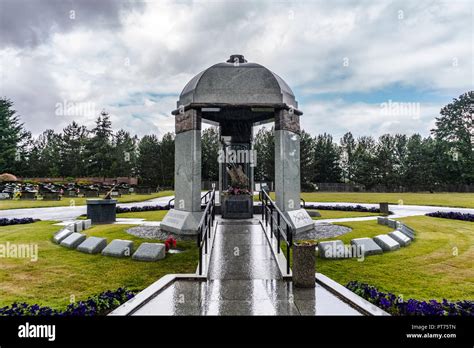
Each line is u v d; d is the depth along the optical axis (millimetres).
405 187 53156
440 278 6844
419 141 61719
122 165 64375
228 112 13812
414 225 14227
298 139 12031
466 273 7184
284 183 10977
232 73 11289
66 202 27969
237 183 13852
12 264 7969
